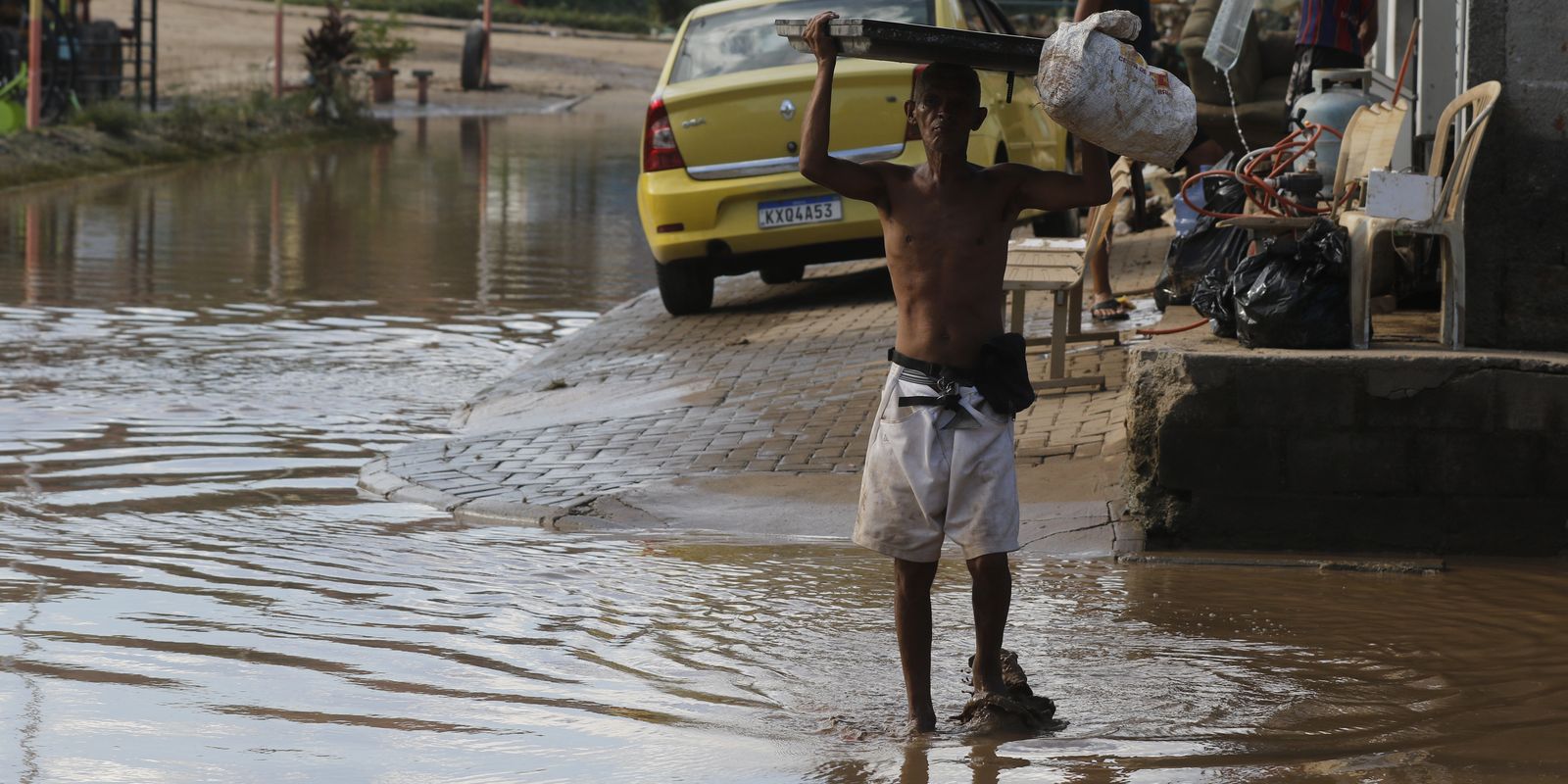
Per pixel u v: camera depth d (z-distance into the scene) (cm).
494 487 1195
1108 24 715
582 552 1035
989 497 721
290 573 971
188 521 1096
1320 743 698
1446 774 656
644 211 1845
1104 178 729
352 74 5803
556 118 6512
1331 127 1342
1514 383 1005
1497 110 1065
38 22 4088
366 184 3797
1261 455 1028
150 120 4578
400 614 890
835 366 1544
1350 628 873
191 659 809
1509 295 1071
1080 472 1155
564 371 1653
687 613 900
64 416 1426
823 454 1242
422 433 1410
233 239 2758
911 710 725
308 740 702
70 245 2625
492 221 3095
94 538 1047
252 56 7350
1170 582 968
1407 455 1019
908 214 736
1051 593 944
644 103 7538
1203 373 1027
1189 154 2302
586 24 11250
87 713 730
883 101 1762
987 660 736
